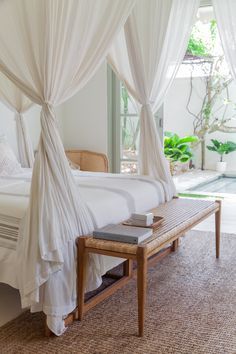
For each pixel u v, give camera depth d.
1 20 2.47
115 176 3.92
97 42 2.70
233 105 9.55
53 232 2.37
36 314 2.66
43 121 2.53
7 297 2.93
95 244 2.46
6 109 5.22
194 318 2.59
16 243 2.54
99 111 5.95
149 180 3.70
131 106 5.77
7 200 2.72
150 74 3.73
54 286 2.36
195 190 7.51
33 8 2.38
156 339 2.35
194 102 9.98
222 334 2.40
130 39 3.51
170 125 10.36
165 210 3.35
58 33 2.44
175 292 2.98
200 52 9.29
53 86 2.51
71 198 2.55
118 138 5.93
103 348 2.26
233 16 3.99
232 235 4.43
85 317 2.60
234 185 8.20
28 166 4.70
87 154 6.00
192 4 3.93
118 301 2.84
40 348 2.26
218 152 9.69
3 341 2.33
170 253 3.85
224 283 3.14
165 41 3.83
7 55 2.50
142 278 2.34
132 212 3.08
